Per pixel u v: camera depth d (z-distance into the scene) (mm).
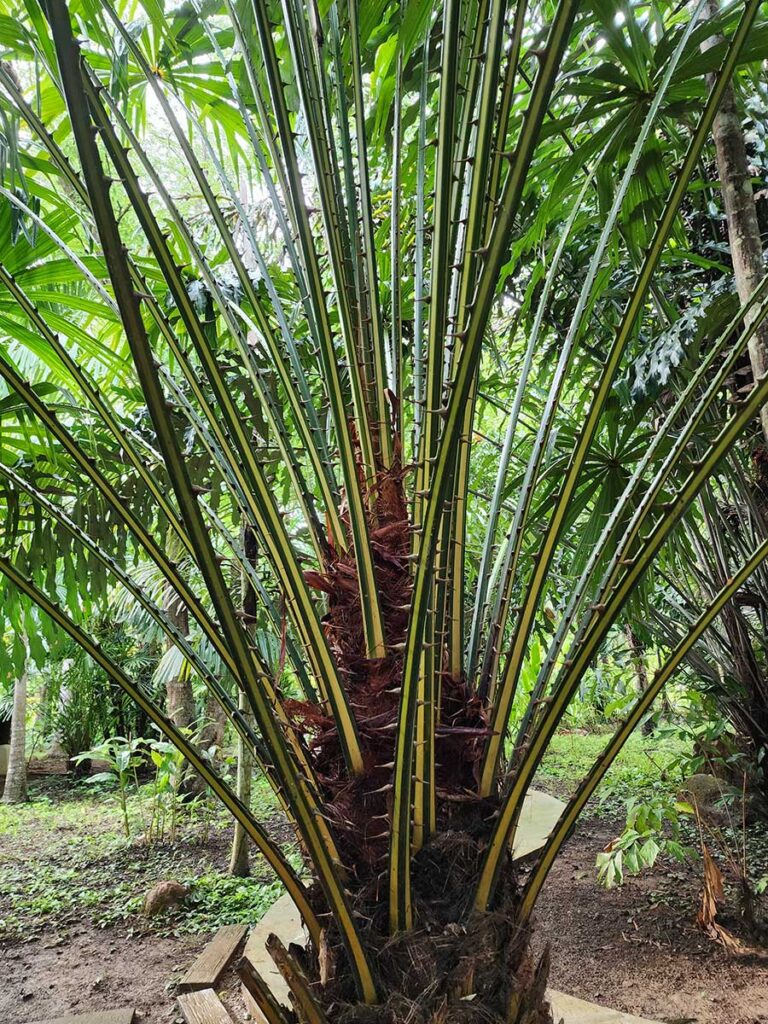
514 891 742
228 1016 2146
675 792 3098
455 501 788
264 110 835
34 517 2479
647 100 1509
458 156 805
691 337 2137
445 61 590
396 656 729
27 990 2430
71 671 6164
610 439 2262
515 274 2602
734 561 3057
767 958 2248
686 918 2545
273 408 827
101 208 462
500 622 821
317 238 1217
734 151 1451
